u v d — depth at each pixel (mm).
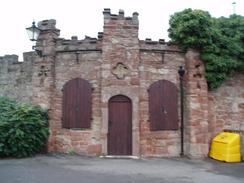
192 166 12539
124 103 14438
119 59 14406
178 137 14664
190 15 14469
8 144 13602
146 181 9750
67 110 14672
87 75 14656
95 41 14664
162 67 14773
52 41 14977
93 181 9562
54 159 13273
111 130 14336
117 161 13148
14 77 17516
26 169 11133
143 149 14359
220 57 14656
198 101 14594
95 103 14531
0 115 14172
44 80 14945
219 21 15422
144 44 14727
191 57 14711
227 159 13609
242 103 15844
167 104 14672
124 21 14578
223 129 15367
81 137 14477
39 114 14445
